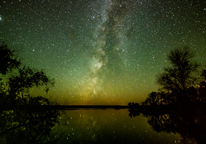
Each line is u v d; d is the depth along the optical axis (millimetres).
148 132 13078
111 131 13648
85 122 18531
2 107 5395
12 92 5598
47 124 6117
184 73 16188
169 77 16922
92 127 15328
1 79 5605
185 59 16297
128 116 25766
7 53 5574
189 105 15195
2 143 5422
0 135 5340
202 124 12484
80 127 14922
